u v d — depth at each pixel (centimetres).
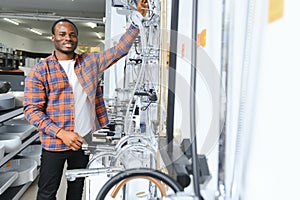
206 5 85
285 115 51
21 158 363
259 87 60
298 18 48
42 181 227
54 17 916
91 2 775
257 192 61
